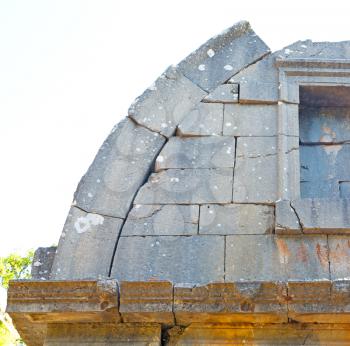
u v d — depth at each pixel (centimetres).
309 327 697
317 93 874
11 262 1653
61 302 687
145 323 709
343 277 735
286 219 764
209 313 679
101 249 767
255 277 741
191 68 876
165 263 757
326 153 867
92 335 710
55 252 783
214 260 755
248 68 881
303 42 895
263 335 697
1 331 1189
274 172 809
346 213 765
